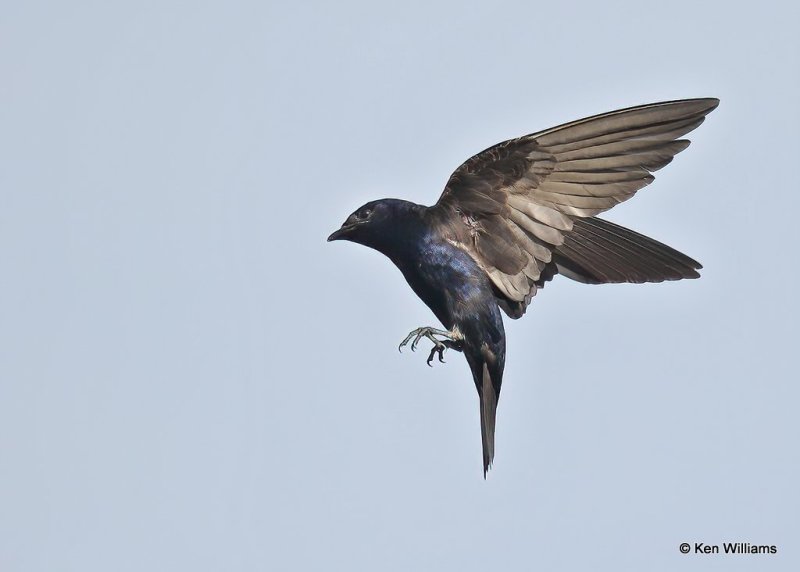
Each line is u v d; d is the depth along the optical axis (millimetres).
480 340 14250
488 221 14180
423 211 14344
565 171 13711
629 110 13359
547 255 14016
